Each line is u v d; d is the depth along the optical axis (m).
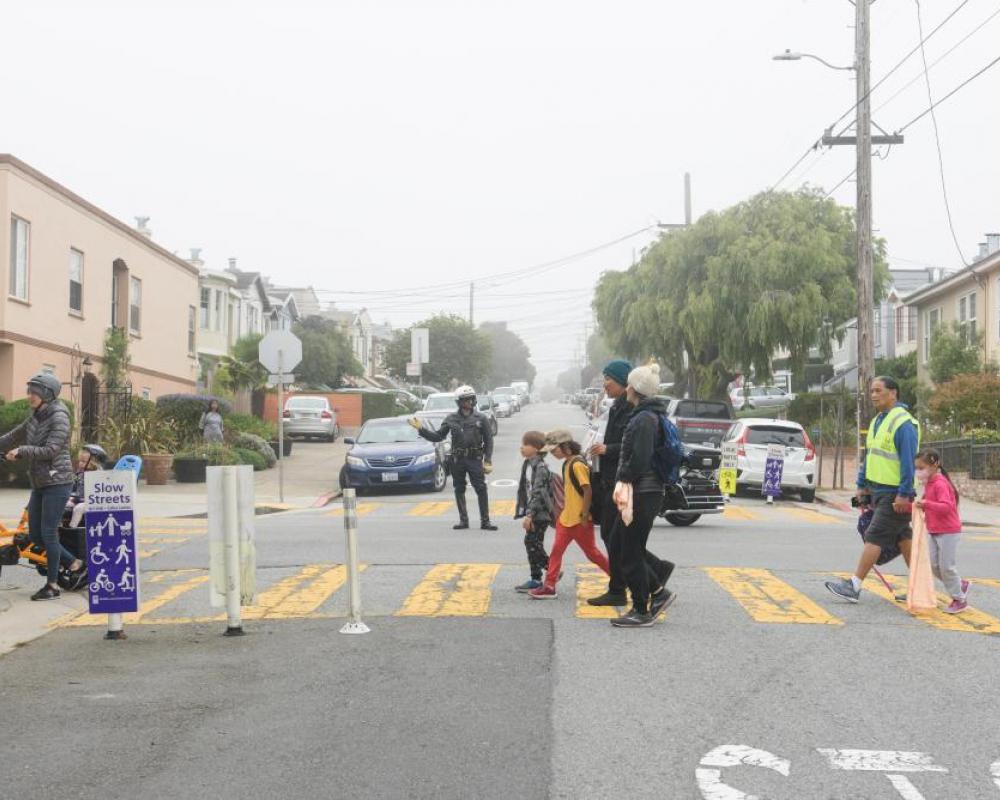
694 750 5.75
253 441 31.59
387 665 7.60
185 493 23.06
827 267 36.28
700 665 7.61
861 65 23.75
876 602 10.09
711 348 39.81
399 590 10.62
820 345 37.88
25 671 7.59
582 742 5.88
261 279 55.50
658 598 9.10
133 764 5.55
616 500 8.59
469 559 12.66
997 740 5.98
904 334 51.97
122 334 29.88
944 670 7.55
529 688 6.98
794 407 40.50
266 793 5.12
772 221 37.72
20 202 25.02
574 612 9.50
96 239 29.61
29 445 10.19
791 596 10.34
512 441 45.44
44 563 10.69
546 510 10.34
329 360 62.38
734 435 23.97
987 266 33.69
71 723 6.28
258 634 8.71
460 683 7.10
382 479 23.77
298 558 12.79
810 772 5.43
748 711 6.49
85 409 29.12
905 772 5.43
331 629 8.84
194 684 7.14
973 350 33.88
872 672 7.46
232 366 40.88
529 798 5.05
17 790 5.18
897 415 9.69
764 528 16.72
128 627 9.12
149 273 34.03
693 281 38.44
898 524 9.75
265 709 6.52
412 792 5.12
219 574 8.70
